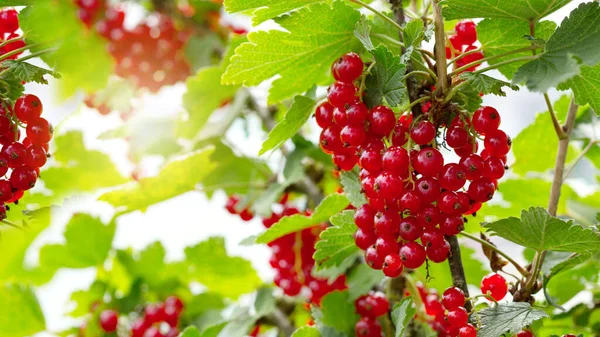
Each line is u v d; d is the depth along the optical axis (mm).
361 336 605
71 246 727
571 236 508
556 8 511
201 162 635
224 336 674
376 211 513
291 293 671
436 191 497
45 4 549
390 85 508
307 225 606
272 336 720
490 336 504
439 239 500
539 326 544
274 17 523
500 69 552
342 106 515
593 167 704
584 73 511
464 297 508
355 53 522
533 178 680
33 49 555
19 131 526
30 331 721
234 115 735
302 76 556
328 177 705
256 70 544
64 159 700
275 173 725
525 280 530
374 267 510
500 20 524
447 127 511
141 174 711
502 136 506
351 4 564
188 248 731
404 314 523
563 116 646
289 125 544
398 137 512
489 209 668
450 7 510
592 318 617
